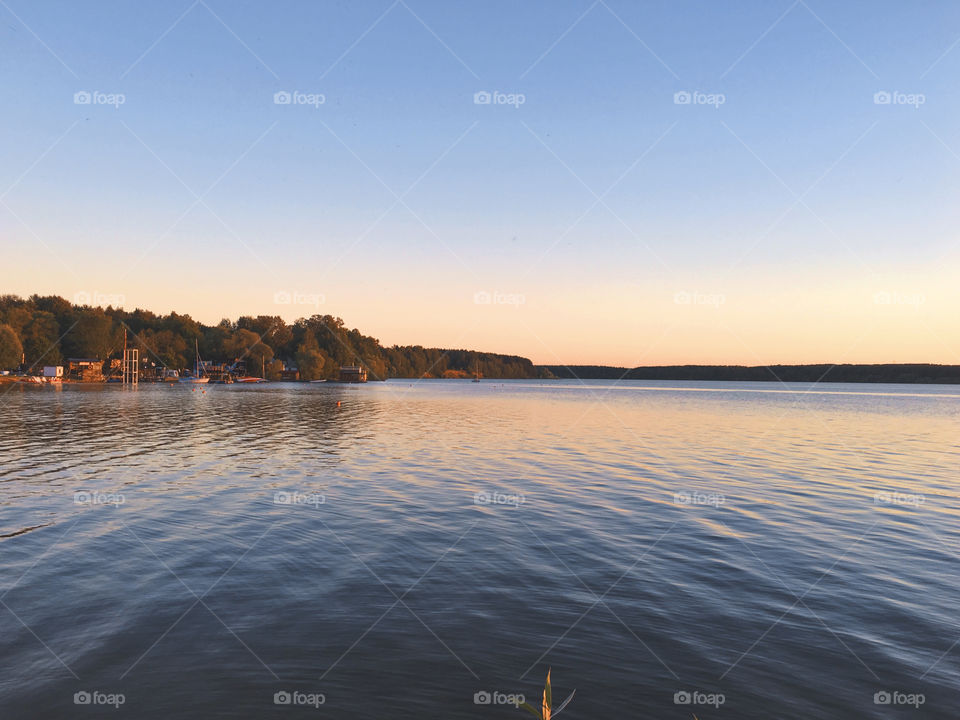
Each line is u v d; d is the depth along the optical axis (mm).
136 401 74750
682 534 15336
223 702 7402
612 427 47406
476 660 8547
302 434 39156
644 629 9648
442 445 33969
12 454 27812
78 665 8234
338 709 7293
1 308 135500
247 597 10750
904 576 12234
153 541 14070
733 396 136500
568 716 7180
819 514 17562
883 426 50594
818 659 8695
